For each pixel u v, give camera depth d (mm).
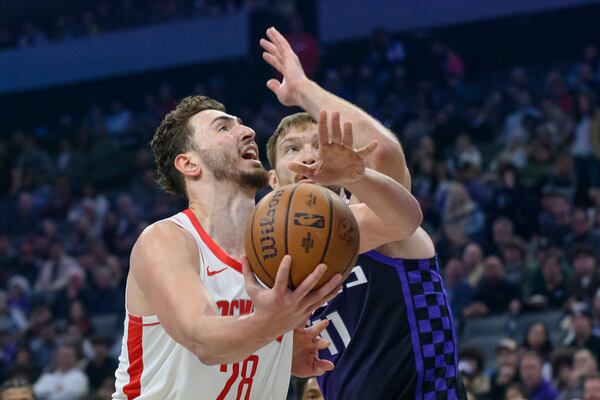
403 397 3305
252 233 2357
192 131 2924
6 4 19797
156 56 17953
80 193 15891
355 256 2381
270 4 16875
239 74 16766
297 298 2219
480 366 7262
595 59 14883
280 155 3445
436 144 13117
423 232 3521
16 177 16094
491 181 11102
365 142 2963
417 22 16625
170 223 2744
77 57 18688
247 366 2793
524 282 9234
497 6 16156
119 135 16734
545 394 7094
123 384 2824
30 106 19172
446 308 3418
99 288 11992
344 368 3375
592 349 7664
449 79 15445
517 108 13812
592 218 10297
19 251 14156
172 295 2488
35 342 11164
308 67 14516
